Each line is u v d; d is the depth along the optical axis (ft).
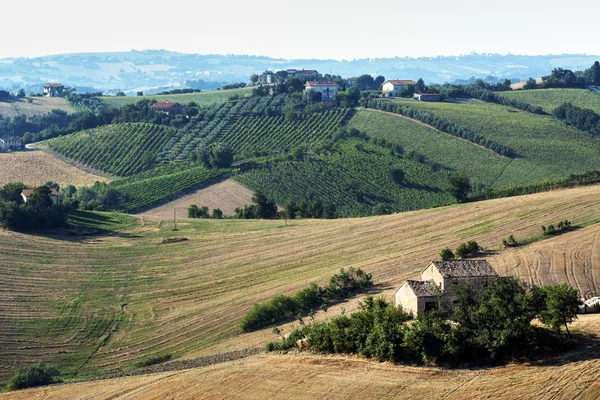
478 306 226.99
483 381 202.28
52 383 280.31
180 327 343.46
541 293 225.97
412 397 199.21
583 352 211.00
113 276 424.87
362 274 348.38
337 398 205.77
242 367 244.22
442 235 416.26
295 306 329.11
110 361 314.76
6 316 357.00
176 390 231.50
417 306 261.24
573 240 365.61
